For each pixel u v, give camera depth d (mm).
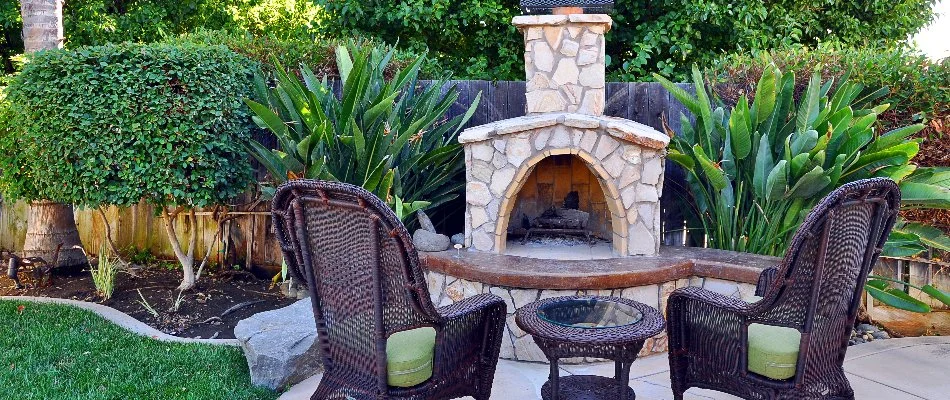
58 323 4480
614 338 2688
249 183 5391
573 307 3070
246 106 5211
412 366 2600
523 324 2928
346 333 2674
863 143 4117
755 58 5492
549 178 5285
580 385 3293
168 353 3928
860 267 2688
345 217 2490
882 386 3428
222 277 5840
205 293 5363
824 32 8430
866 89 5008
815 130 4297
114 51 4660
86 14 9344
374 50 5688
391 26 8297
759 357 2676
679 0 7906
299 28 10758
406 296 2490
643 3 8227
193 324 4648
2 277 5977
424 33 8391
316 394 2824
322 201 2506
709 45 8430
